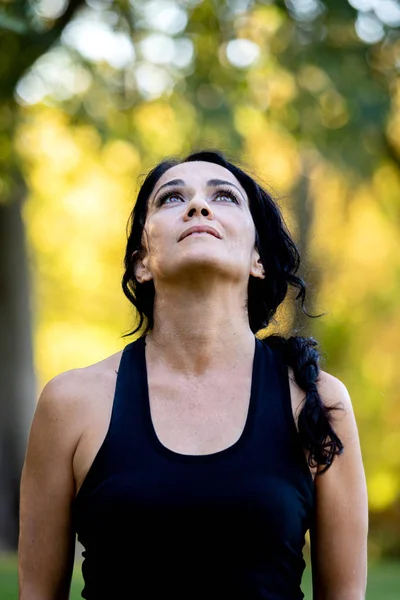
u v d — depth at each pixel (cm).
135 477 457
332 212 2400
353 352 3134
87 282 3500
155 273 500
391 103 1541
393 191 1948
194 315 491
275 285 557
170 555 450
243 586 450
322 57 1527
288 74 1549
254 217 548
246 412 478
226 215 502
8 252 1995
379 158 1677
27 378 2020
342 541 492
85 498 472
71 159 1822
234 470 457
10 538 1978
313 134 1560
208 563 450
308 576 1387
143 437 469
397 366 3180
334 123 1555
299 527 468
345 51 1527
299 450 473
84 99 1562
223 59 1553
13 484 1991
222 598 450
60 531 498
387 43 1518
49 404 489
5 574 1313
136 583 454
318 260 2152
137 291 545
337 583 495
